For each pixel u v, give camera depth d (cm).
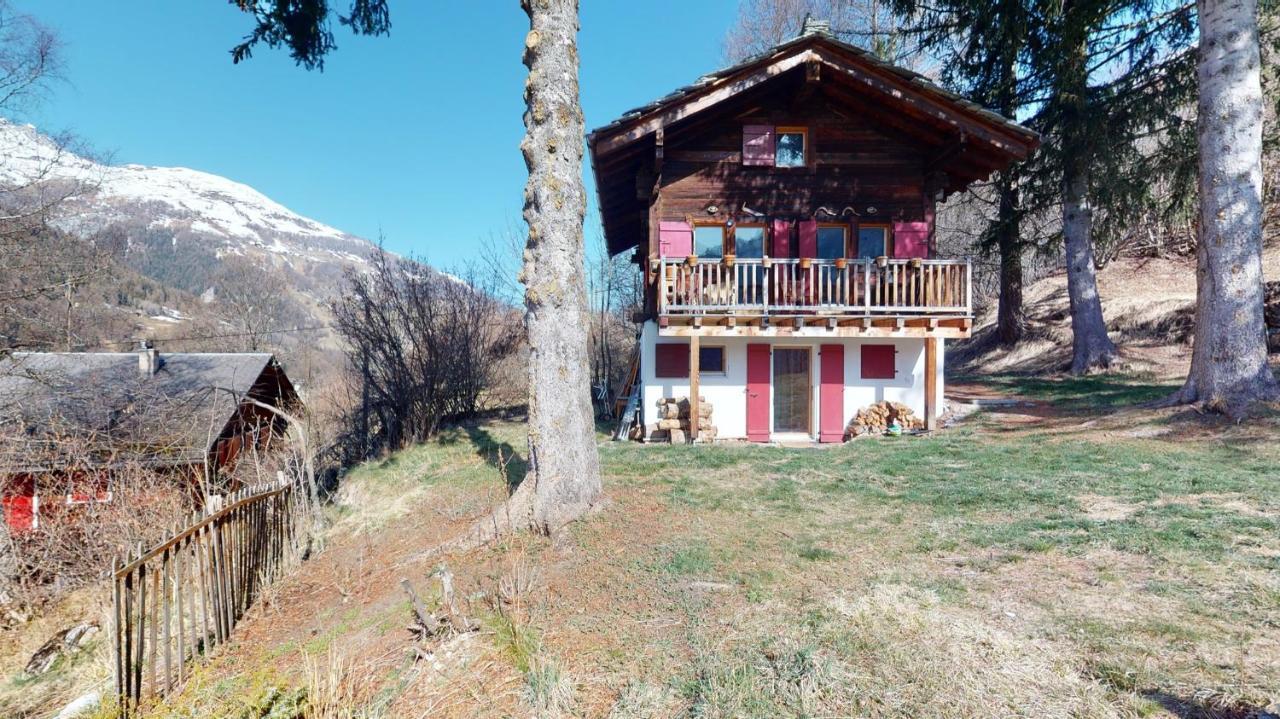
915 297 1068
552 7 598
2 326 1048
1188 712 258
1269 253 1781
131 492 886
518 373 1986
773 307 1040
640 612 394
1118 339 1659
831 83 1138
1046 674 292
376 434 1631
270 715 323
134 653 520
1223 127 854
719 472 798
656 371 1174
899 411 1120
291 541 782
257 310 3422
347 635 461
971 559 452
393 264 1691
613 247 1780
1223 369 850
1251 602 357
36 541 870
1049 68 1345
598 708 296
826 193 1186
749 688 295
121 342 1673
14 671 697
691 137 1184
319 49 829
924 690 284
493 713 301
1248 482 595
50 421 949
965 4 1377
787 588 414
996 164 1121
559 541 540
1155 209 1418
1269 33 1198
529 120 608
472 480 993
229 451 1292
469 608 428
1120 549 452
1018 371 1745
